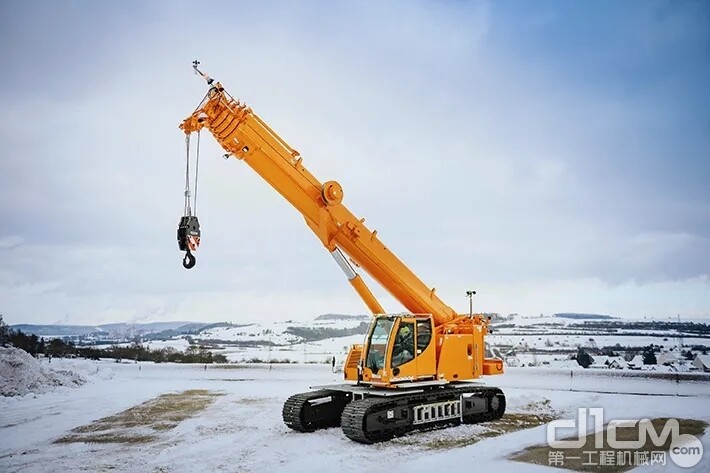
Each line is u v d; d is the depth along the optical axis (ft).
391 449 35.60
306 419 41.09
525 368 92.27
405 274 43.39
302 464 32.14
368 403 37.01
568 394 61.31
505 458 32.83
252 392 67.56
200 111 37.22
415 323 41.32
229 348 180.04
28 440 40.37
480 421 44.96
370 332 41.34
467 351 44.29
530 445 36.22
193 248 36.81
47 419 48.91
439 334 43.93
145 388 71.51
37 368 69.46
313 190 40.04
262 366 100.22
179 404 57.52
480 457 33.01
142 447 37.52
